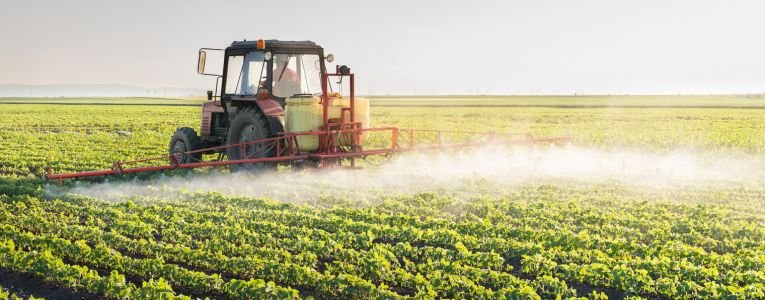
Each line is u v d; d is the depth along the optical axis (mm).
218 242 8836
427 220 10312
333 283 7410
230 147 14492
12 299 7008
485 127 35531
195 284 7512
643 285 7473
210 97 15734
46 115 52719
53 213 10672
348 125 13742
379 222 10367
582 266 7934
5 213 10336
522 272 8172
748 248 8883
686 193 13234
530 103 101500
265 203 11352
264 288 7020
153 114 54906
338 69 13789
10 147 22266
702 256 8297
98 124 39344
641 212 11109
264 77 14094
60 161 17672
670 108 68562
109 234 9023
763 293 7094
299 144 13477
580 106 79875
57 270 7699
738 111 58719
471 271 7785
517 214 10969
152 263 7844
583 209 11375
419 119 46344
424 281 7551
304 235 9391
